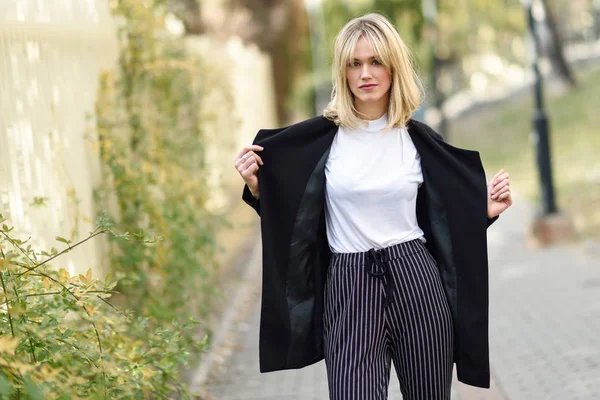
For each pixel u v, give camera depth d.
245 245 13.60
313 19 35.31
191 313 7.07
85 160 5.55
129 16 6.65
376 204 3.40
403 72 3.40
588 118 22.45
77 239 5.13
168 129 7.32
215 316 8.21
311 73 35.44
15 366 2.67
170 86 7.59
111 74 6.12
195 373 6.21
